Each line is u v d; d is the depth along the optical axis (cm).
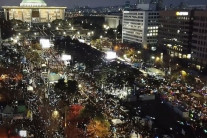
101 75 9675
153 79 9650
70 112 6838
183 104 7706
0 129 5803
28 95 8081
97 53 13488
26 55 13012
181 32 15612
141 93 8588
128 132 5838
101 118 6084
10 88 8588
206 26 12988
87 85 8881
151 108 7594
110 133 5862
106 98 7888
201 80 10394
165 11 17525
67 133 5944
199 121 6662
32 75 10125
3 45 16300
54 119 6569
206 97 8112
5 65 11288
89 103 7444
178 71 11200
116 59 12962
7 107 6662
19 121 6378
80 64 11012
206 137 5862
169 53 16725
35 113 6875
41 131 5941
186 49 15138
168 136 5722
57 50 13675
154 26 19525
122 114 6850
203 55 13238
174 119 6912
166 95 8450
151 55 14575
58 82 8544
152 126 6338
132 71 10319
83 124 6341
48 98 7856
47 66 11019
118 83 8938
